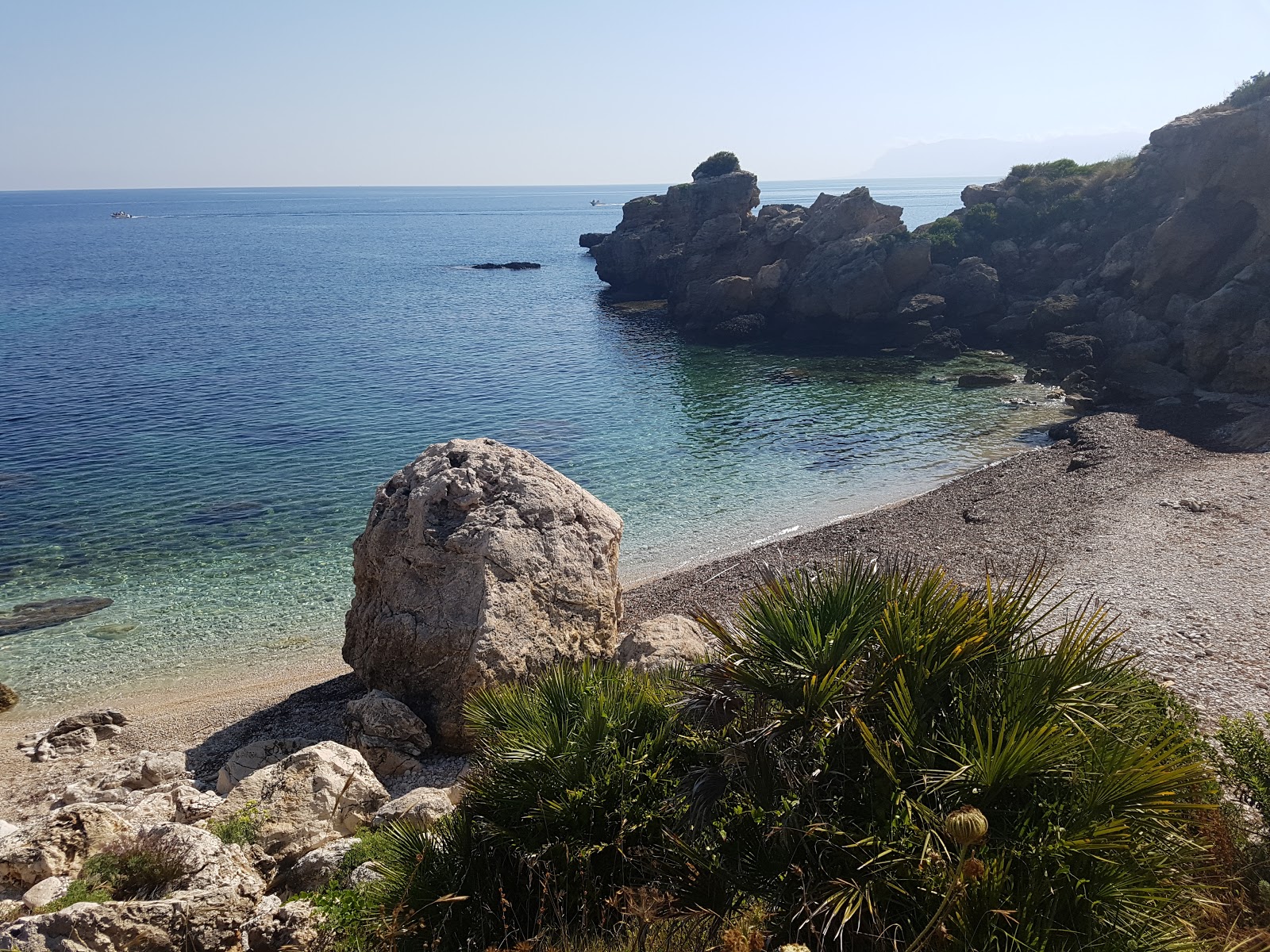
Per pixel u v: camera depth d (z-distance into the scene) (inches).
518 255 5310.0
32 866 340.8
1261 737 302.5
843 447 1418.6
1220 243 1733.5
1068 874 184.7
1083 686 223.5
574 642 568.4
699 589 844.6
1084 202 2322.8
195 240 6510.8
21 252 5388.8
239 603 874.8
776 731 227.8
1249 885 241.9
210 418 1594.5
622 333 2583.7
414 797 401.7
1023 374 1923.0
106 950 244.2
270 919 258.1
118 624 832.3
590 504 628.7
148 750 603.8
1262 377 1438.2
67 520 1088.8
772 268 2522.1
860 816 210.8
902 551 894.4
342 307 3102.9
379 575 605.0
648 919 215.6
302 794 411.5
